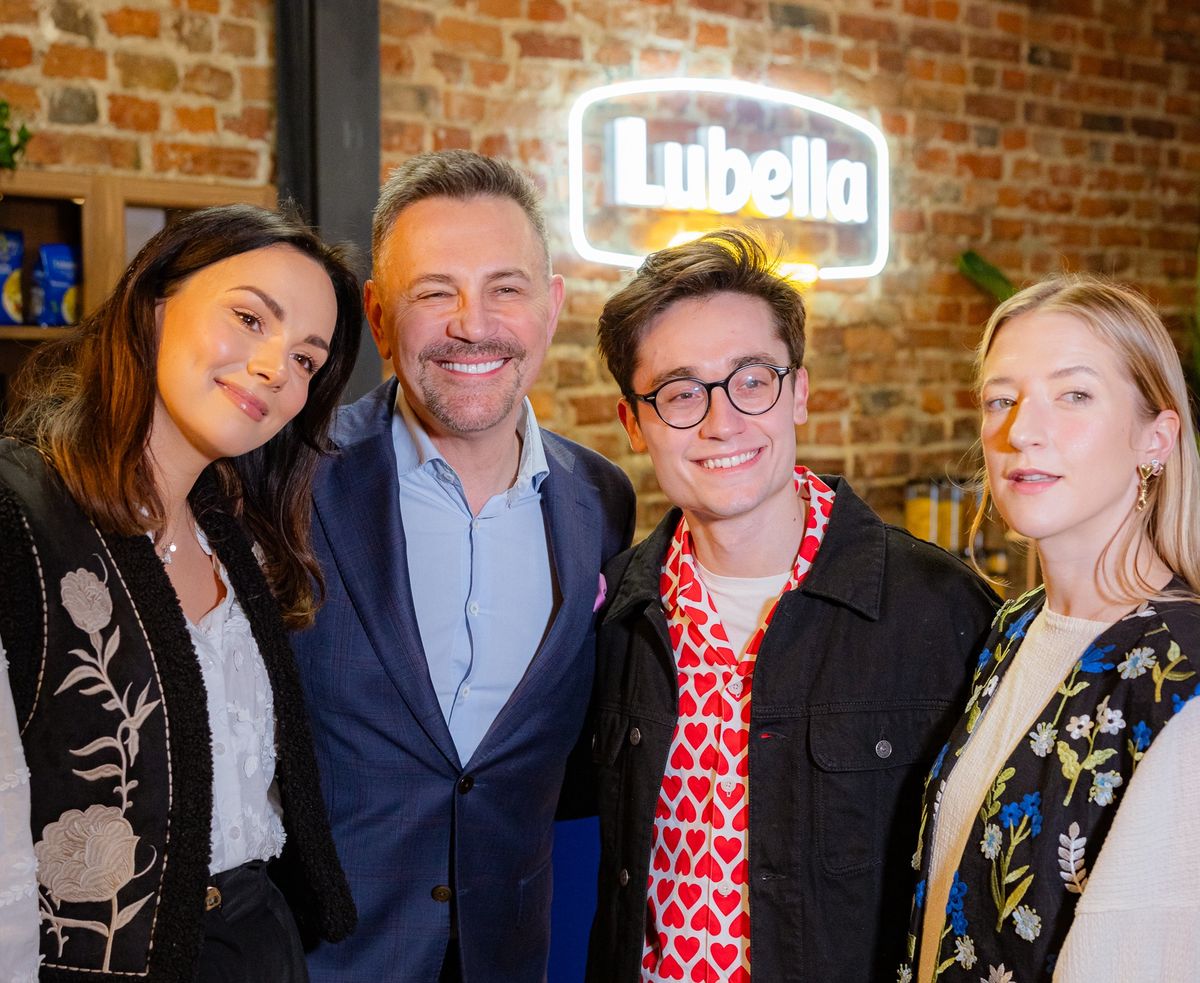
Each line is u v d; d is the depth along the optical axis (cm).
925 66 442
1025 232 468
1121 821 101
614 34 385
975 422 465
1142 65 484
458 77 361
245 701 131
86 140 315
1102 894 100
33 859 105
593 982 148
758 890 134
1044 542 119
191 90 327
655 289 140
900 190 443
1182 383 116
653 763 143
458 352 154
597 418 394
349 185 332
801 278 414
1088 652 112
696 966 136
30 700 112
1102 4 472
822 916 133
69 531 117
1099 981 99
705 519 144
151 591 120
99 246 311
